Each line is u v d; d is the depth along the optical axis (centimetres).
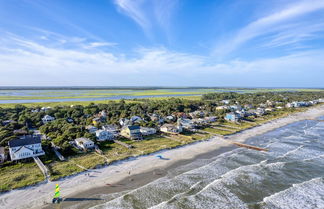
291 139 6188
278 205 2891
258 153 4978
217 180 3559
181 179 3622
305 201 2986
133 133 6238
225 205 2872
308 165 4197
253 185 3419
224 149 5334
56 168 3925
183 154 4894
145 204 2873
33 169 3894
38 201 2909
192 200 2970
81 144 5159
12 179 3438
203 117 9694
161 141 5875
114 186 3366
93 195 3094
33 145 4494
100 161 4294
